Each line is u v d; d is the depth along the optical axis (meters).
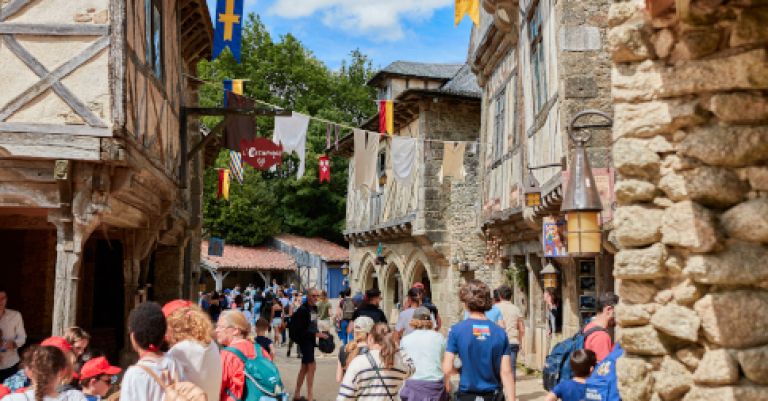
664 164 3.40
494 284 14.73
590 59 8.30
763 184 3.18
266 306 18.12
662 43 3.41
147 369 3.03
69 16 6.44
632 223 3.45
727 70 3.23
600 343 4.54
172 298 12.63
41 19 6.42
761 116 3.21
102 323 11.59
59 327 6.34
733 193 3.22
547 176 9.33
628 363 3.45
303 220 36.78
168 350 3.53
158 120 7.99
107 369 4.09
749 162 3.22
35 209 7.43
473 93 18.30
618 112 3.53
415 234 18.28
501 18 12.02
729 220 3.19
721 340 3.12
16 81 6.35
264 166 11.31
